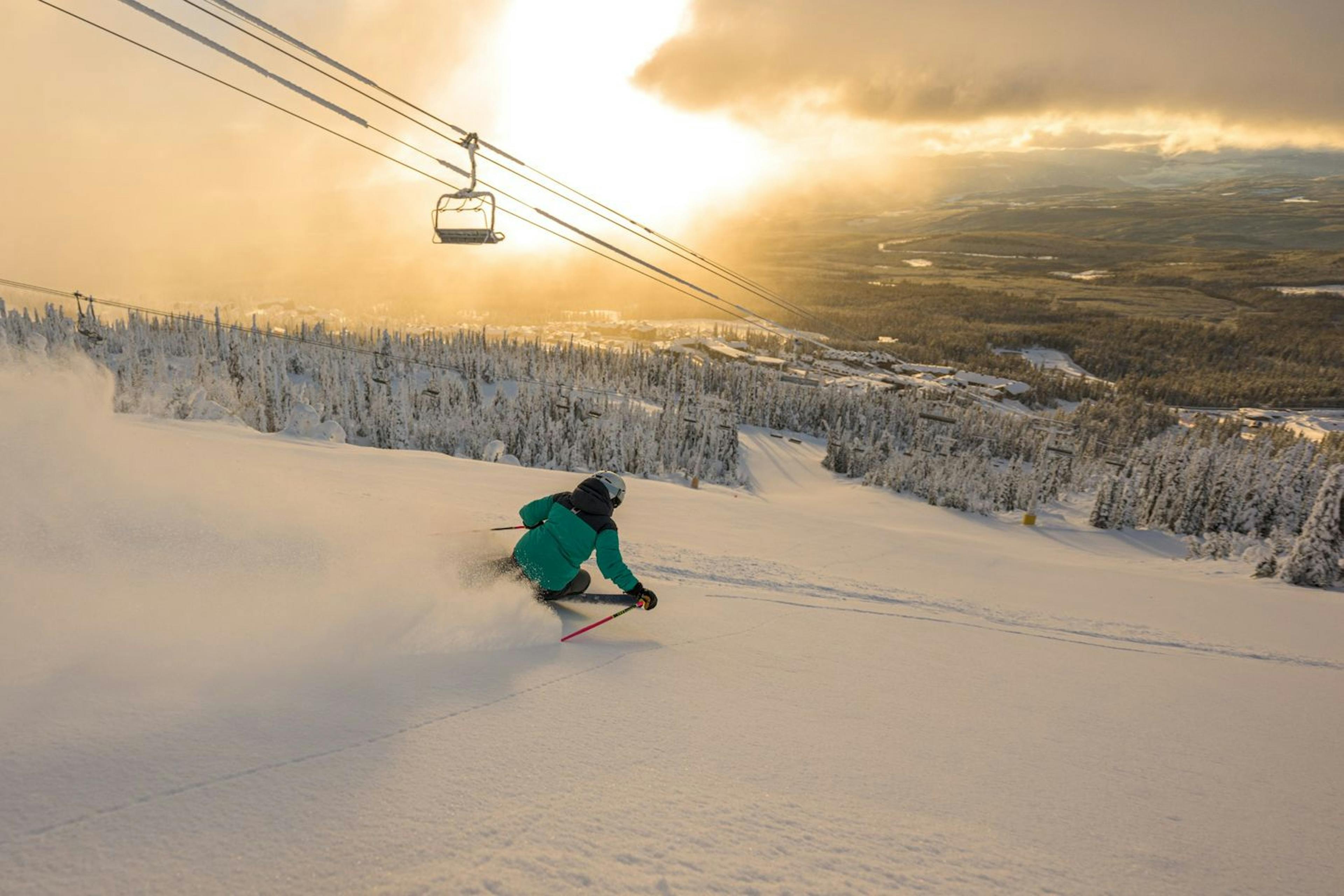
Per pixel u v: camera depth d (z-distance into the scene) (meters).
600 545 4.87
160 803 1.83
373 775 2.18
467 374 113.94
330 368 100.12
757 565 8.54
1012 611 8.16
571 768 2.47
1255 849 2.78
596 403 99.62
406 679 3.12
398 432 81.88
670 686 3.72
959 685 4.73
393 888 1.65
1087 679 5.50
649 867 1.91
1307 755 4.25
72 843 1.60
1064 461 77.56
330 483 8.48
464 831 1.94
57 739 2.03
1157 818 2.95
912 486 72.88
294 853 1.72
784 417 107.88
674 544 9.59
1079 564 16.16
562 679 3.52
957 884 2.11
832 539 13.85
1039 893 2.14
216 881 1.57
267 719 2.44
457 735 2.58
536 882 1.76
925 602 7.93
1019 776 3.21
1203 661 6.94
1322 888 2.54
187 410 19.41
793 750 3.05
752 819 2.31
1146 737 4.14
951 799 2.79
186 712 2.37
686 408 90.12
